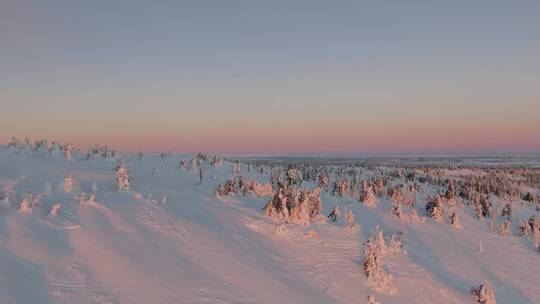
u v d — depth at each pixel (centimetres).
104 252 1792
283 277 1883
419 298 2008
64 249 1773
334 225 2928
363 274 2098
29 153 3856
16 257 1619
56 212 2181
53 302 1373
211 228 2350
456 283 2386
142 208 2497
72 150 4334
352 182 5938
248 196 3369
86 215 2227
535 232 4131
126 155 4841
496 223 4694
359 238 2703
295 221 2712
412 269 2359
